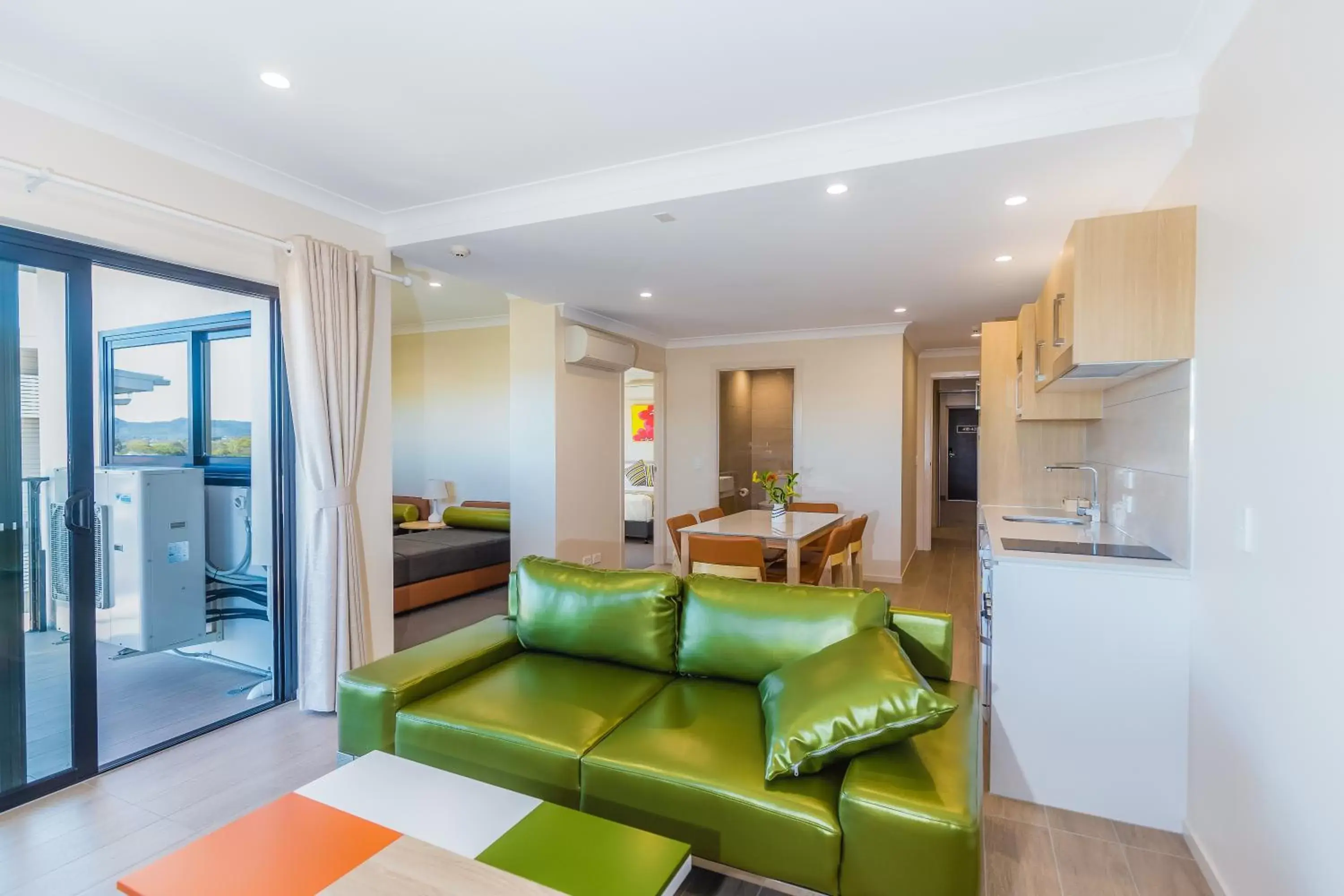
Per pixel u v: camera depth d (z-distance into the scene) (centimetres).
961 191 276
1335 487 131
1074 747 230
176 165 259
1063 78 216
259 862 135
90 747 244
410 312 634
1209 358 201
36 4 176
